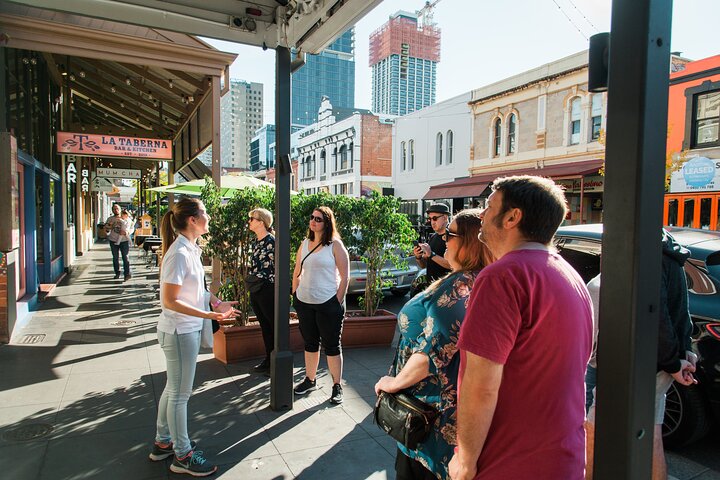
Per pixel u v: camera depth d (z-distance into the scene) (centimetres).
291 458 342
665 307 254
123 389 463
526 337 148
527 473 148
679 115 1543
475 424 147
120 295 970
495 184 174
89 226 2142
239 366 534
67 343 617
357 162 3934
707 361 349
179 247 313
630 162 129
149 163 2283
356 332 620
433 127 2806
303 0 384
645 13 126
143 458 338
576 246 446
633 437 130
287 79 413
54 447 351
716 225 1442
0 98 602
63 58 1044
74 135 932
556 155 2042
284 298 420
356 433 380
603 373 136
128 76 1130
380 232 634
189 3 398
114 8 383
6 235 592
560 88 2003
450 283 202
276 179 417
